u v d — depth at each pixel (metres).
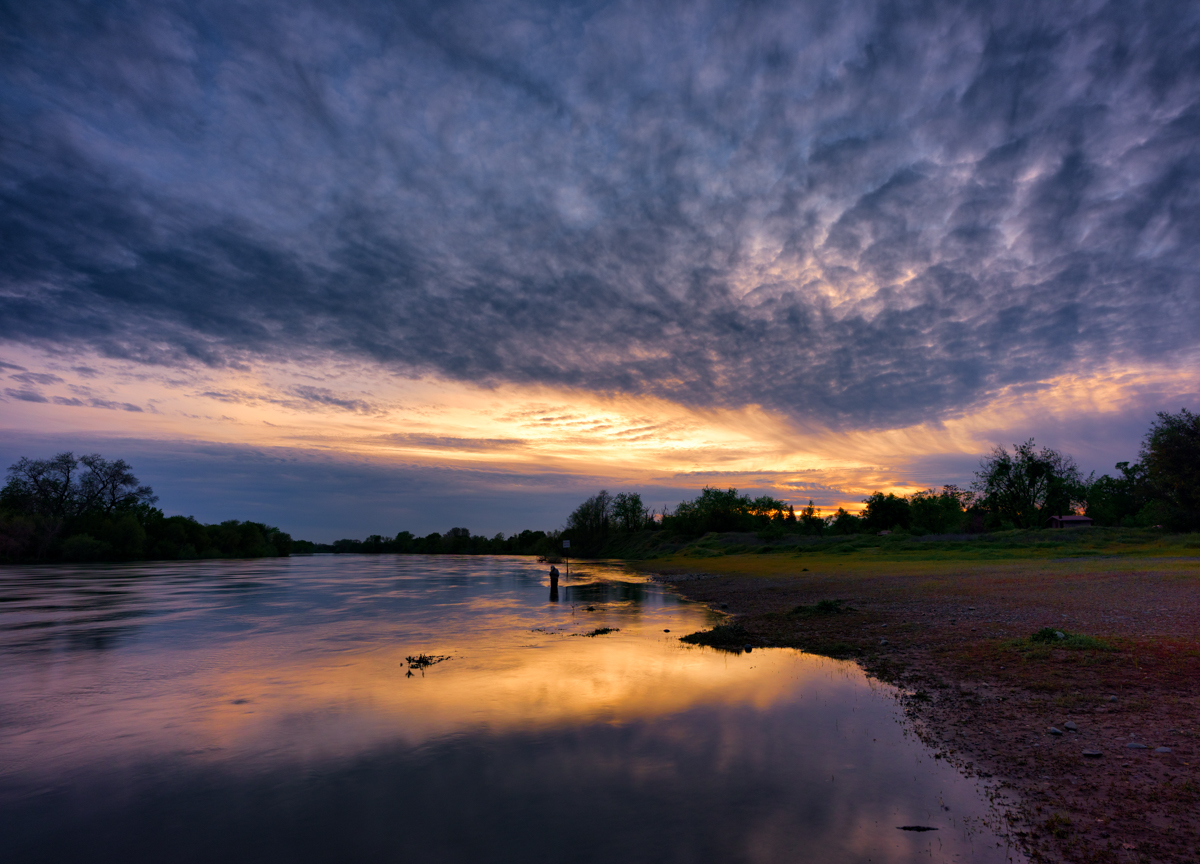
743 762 7.28
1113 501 80.56
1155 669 9.99
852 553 56.06
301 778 6.98
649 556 89.31
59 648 15.79
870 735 8.18
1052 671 10.54
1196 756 6.78
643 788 6.56
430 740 8.21
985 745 7.64
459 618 21.72
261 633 18.22
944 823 5.66
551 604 26.44
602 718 9.12
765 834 5.48
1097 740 7.51
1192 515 46.72
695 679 11.58
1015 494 79.44
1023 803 6.03
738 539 80.81
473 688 11.03
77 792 6.70
